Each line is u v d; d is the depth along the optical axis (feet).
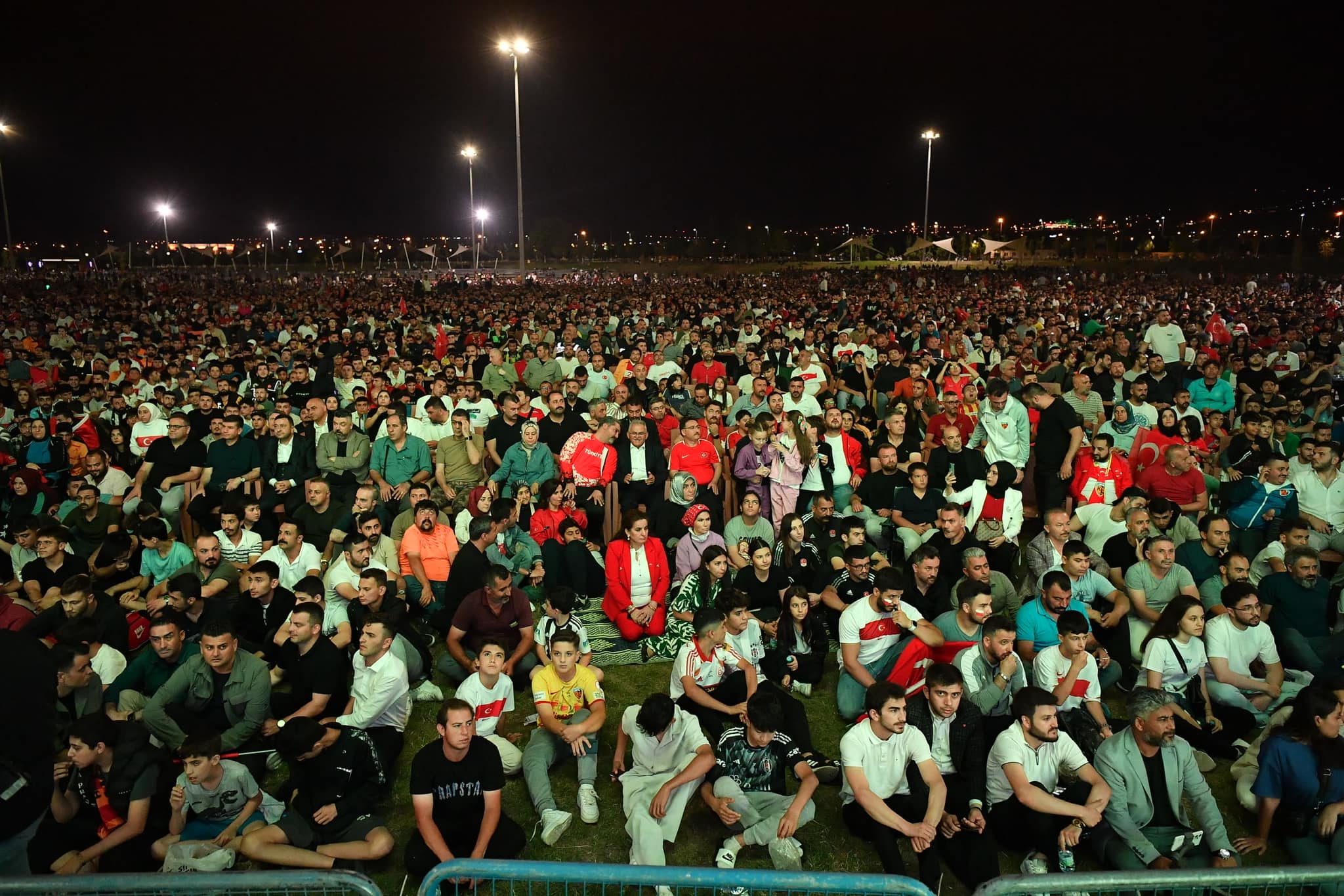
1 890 9.40
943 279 178.29
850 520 23.25
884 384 43.65
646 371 44.83
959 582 20.29
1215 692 19.35
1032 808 14.99
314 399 32.45
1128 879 10.19
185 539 31.35
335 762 15.72
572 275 260.01
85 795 15.23
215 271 323.37
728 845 15.48
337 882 9.82
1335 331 64.54
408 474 31.17
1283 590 21.42
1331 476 27.20
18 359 55.62
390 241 497.46
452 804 14.84
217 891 9.80
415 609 24.85
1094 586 21.76
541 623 20.90
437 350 60.29
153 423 37.60
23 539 23.48
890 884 9.82
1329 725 14.79
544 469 30.94
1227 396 39.65
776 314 88.43
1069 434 30.66
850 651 19.88
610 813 17.04
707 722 19.07
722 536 27.14
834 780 17.58
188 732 17.37
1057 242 326.24
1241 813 16.87
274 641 20.85
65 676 17.85
